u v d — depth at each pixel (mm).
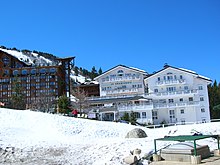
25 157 19312
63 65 118562
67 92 114688
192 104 62812
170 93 65812
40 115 39719
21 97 72750
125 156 16531
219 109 80750
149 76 69250
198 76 67312
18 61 124938
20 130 32281
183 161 14367
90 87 89938
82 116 51781
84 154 19016
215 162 13414
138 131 25969
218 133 31078
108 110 62594
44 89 105875
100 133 33406
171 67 68562
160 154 15578
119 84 74438
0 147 21203
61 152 20188
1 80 106812
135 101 65688
